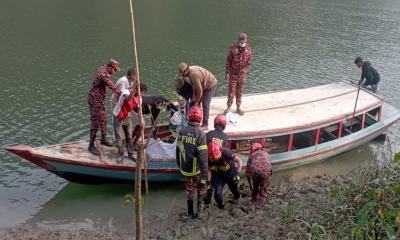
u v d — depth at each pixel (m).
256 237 9.37
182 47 27.08
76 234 10.07
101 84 11.27
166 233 10.01
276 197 11.69
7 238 9.80
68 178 11.77
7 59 22.64
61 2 36.00
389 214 7.05
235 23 34.25
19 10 32.56
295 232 9.09
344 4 45.47
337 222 8.94
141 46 26.66
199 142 9.95
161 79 21.42
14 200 11.53
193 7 38.69
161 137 12.84
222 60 25.14
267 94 15.41
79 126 16.05
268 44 29.19
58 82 20.16
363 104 15.02
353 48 29.09
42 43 25.62
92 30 29.05
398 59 27.06
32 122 16.12
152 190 12.26
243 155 12.83
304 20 36.84
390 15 40.81
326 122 13.62
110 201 11.67
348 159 14.85
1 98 18.00
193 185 10.39
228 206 11.20
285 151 13.74
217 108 13.82
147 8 36.78
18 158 13.64
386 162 12.24
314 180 13.00
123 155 11.77
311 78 23.06
